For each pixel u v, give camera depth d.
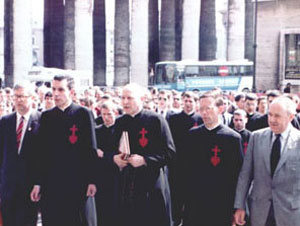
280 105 7.85
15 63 49.09
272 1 38.53
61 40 61.84
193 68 59.12
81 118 9.71
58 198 9.45
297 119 14.08
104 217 10.98
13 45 49.06
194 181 9.14
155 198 8.84
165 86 59.16
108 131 11.70
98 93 23.62
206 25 62.97
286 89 33.94
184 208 9.34
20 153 10.20
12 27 49.06
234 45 60.31
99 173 9.81
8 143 10.28
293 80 37.84
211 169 9.05
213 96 9.30
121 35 59.50
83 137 9.66
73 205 9.49
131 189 8.84
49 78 51.59
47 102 15.23
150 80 64.69
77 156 9.58
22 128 10.30
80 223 9.56
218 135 9.13
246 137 12.51
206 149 9.14
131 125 9.13
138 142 9.01
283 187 7.84
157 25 66.44
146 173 8.82
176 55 66.69
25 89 10.23
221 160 9.02
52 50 62.34
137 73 57.97
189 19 59.31
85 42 57.88
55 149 9.56
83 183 9.57
